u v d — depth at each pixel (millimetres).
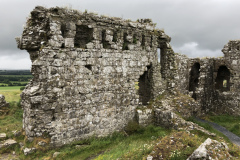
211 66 21844
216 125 16578
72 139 10500
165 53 16797
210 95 21906
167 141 7574
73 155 9391
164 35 16125
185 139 7680
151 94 15500
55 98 9828
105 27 11750
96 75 11414
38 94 9406
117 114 12727
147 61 14656
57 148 9891
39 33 10000
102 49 11609
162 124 13469
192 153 6340
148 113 13875
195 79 25203
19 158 9117
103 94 11844
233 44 19547
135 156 7398
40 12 9727
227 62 20156
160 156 6715
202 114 19516
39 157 9070
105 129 12039
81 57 10680
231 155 7055
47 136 9773
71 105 10383
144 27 14219
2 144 10188
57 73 9797
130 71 13430
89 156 9508
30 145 9508
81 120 10836
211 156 6148
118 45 12516
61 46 10023
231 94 19922
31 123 9578
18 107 17906
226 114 20219
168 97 16062
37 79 9742
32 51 10648
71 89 10344
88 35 11562
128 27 13070
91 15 11047
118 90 12703
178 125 12430
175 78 16844
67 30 10172
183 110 15336
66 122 10242
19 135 11000
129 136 12461
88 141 10953
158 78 15734
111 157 8523
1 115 16141
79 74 10633
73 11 10375
